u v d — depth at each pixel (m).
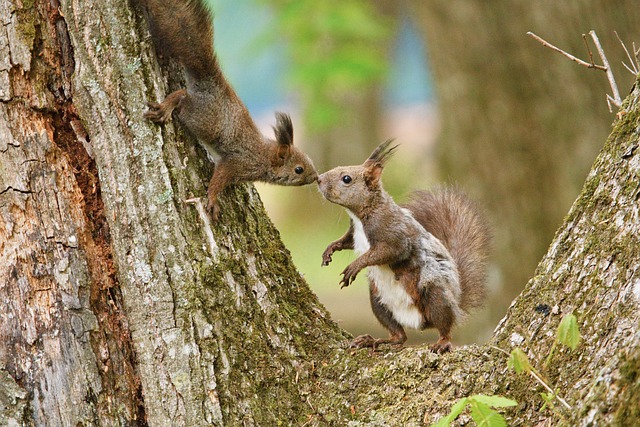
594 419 7.08
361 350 9.97
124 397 9.21
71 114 9.20
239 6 34.53
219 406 9.05
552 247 8.95
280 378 9.56
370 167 11.62
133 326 9.17
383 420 9.04
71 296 9.05
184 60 10.07
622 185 8.48
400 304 11.07
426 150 34.06
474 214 12.42
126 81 9.12
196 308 9.12
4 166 8.98
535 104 19.22
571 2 18.14
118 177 9.11
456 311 10.93
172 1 9.70
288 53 29.38
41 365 8.97
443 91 20.38
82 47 9.05
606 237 8.42
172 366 9.05
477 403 7.33
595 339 8.16
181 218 9.25
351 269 11.04
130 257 9.13
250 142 11.04
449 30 19.73
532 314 8.80
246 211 10.41
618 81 17.88
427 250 11.04
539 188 19.52
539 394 8.34
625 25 17.59
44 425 8.93
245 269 9.79
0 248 9.01
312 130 31.81
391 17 40.25
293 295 10.40
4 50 8.91
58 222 9.08
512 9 18.95
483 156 19.89
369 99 40.56
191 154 9.77
